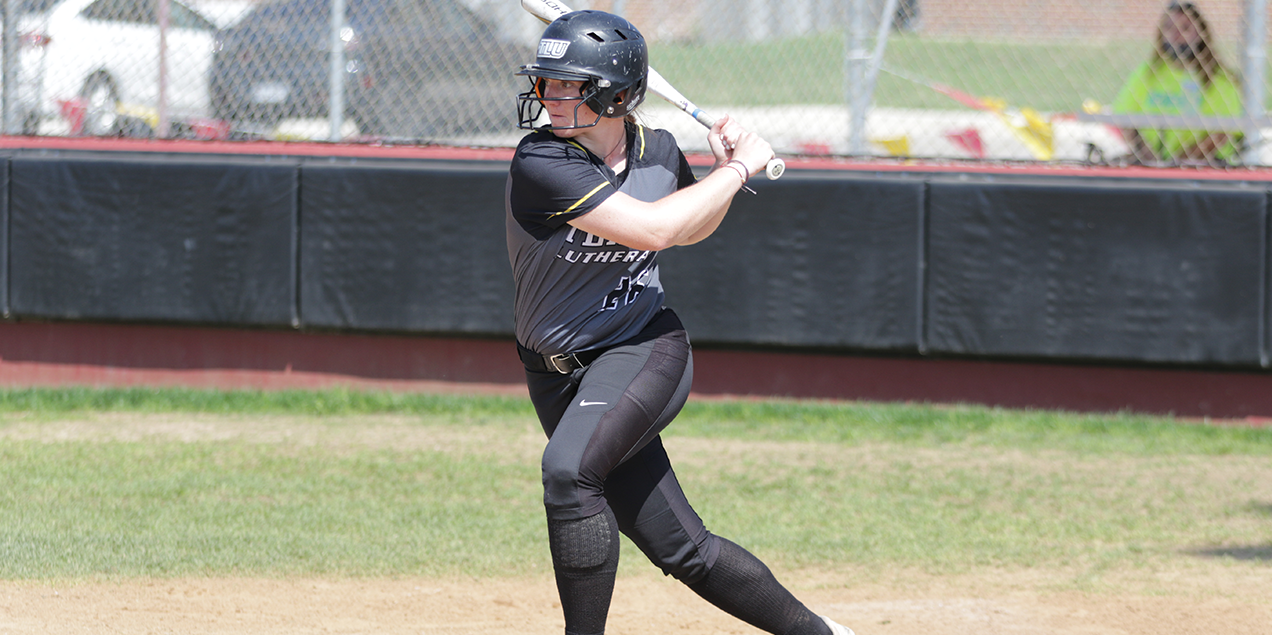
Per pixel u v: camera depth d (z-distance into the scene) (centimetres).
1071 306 2395
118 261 2598
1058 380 2495
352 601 1391
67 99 2775
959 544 1664
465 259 2536
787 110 2648
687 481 2005
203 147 2691
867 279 2444
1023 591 1458
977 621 1343
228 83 2736
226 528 1677
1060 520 1789
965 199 2406
